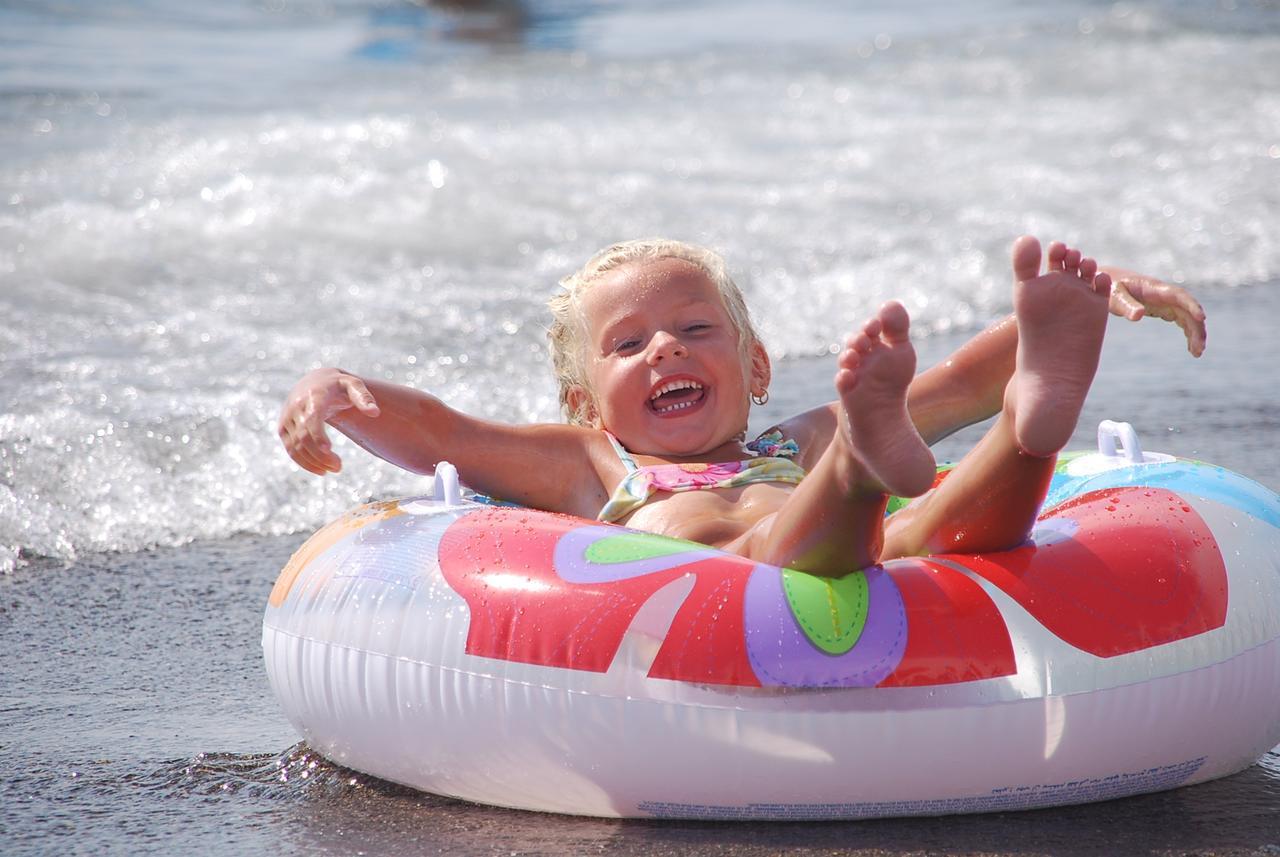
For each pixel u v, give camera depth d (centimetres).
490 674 713
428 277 1883
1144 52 3644
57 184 2064
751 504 852
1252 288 2022
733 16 4544
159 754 849
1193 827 727
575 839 718
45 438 1329
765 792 700
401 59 3509
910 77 3359
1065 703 693
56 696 943
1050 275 681
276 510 1315
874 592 704
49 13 3681
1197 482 803
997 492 719
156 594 1141
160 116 2545
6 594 1127
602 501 908
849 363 649
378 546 780
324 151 2334
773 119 2880
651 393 891
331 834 737
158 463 1334
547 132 2638
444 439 886
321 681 771
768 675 683
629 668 693
